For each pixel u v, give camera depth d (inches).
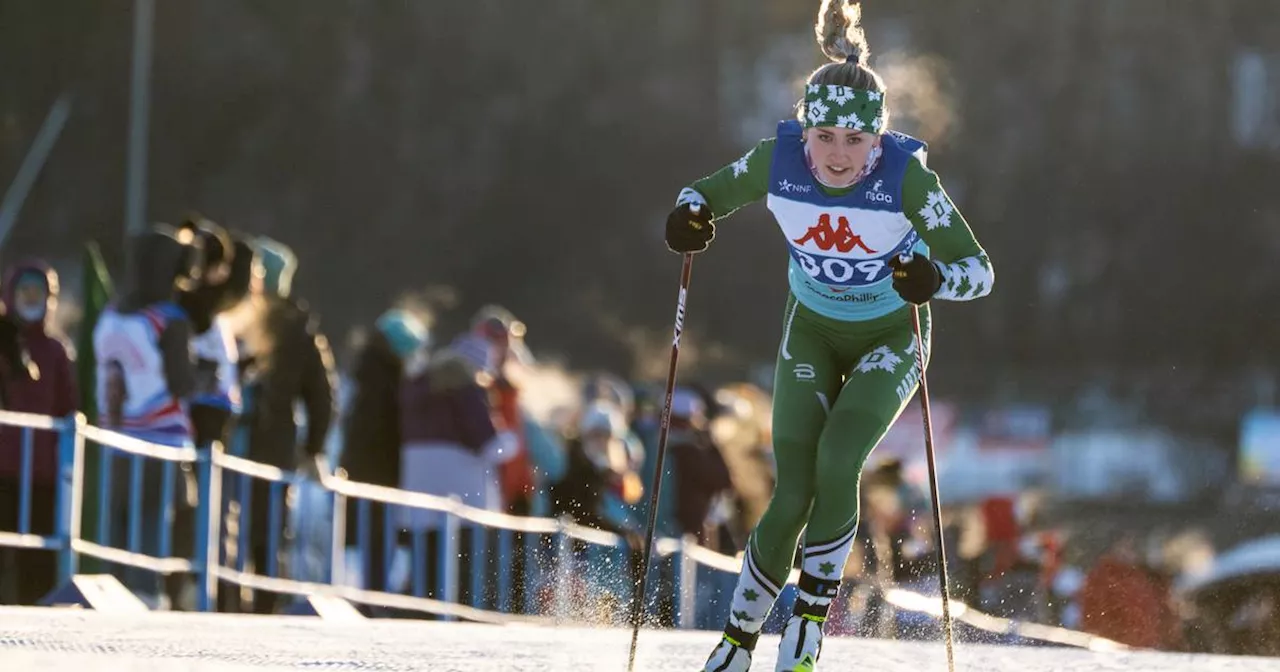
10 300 1240.8
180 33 5743.1
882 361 685.9
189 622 909.8
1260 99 6299.2
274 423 1283.2
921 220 660.7
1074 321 6038.4
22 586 1142.3
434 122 6264.8
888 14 6328.7
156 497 1151.0
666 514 1482.5
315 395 1290.6
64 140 5472.4
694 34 6569.9
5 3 5497.1
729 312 6141.7
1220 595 1675.7
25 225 5290.4
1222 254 6141.7
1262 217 6166.3
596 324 5905.5
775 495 676.7
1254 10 6299.2
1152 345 6013.8
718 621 1448.1
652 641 928.3
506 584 1320.1
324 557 1245.7
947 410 4170.8
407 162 6141.7
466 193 6240.2
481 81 6348.4
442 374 1347.2
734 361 5526.6
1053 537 1804.9
